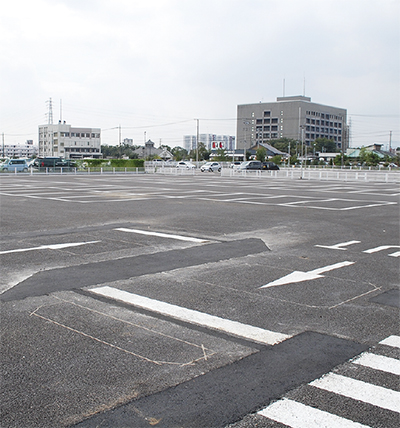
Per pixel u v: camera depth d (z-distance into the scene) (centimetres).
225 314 586
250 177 5522
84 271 797
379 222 1520
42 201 2112
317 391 394
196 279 754
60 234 1186
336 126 18400
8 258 897
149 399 377
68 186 3288
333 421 349
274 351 475
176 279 752
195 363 443
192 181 4306
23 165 5869
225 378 414
